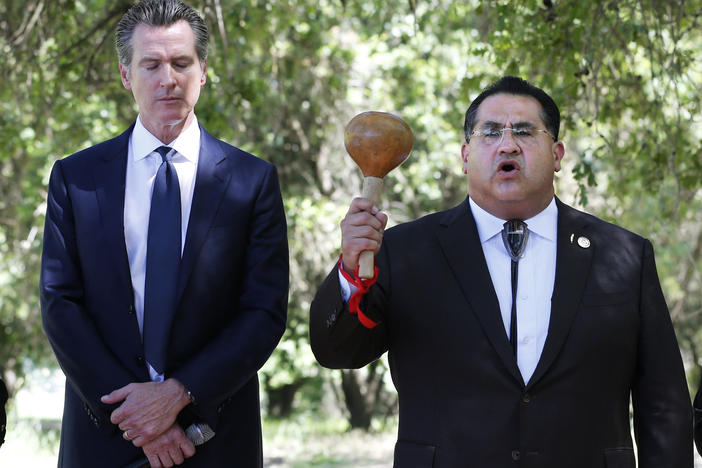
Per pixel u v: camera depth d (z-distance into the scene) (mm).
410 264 3416
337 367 3367
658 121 6832
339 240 12984
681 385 3373
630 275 3379
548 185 3387
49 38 8102
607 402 3254
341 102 12961
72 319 3453
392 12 10453
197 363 3418
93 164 3623
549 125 3396
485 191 3371
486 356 3242
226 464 3510
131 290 3498
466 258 3361
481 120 3385
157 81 3484
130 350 3467
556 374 3213
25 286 12727
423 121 13172
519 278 3338
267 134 13281
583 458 3193
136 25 3520
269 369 15633
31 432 15477
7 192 12695
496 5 6035
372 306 3336
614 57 6461
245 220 3615
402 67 12812
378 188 3039
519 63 6141
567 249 3377
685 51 6234
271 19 9344
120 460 3432
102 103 10352
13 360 16344
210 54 7996
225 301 3570
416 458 3256
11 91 8242
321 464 13523
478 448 3193
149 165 3590
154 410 3324
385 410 20750
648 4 6199
